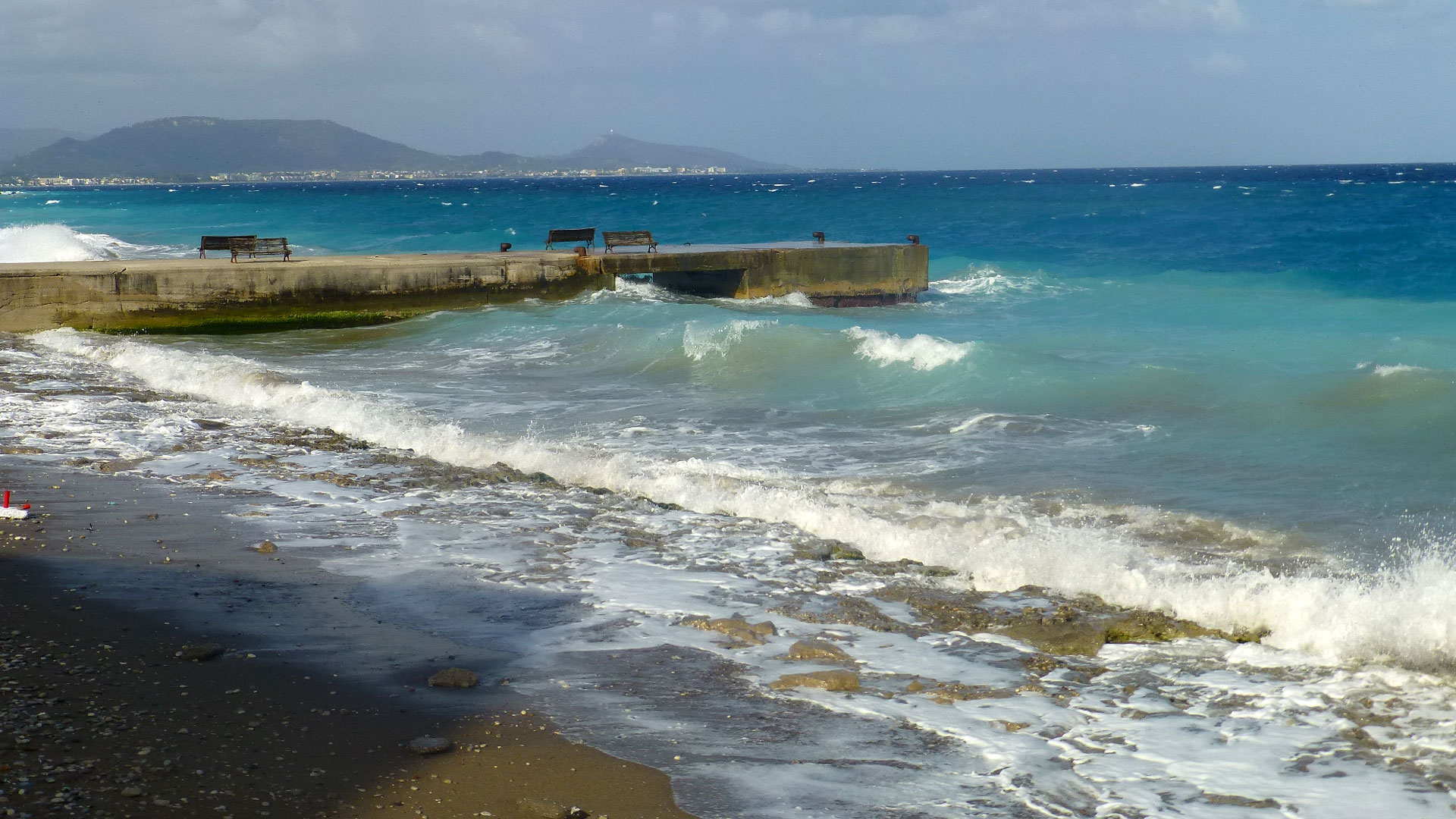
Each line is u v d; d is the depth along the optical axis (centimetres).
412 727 511
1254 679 602
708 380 1709
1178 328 2333
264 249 2623
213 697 536
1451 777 484
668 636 658
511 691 563
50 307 2252
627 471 1100
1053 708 562
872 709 554
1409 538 873
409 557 823
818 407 1493
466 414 1462
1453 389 1329
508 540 877
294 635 638
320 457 1185
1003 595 760
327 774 456
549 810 429
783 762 488
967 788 468
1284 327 2325
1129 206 7094
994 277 3341
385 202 11850
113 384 1656
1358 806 457
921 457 1194
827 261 2888
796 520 948
